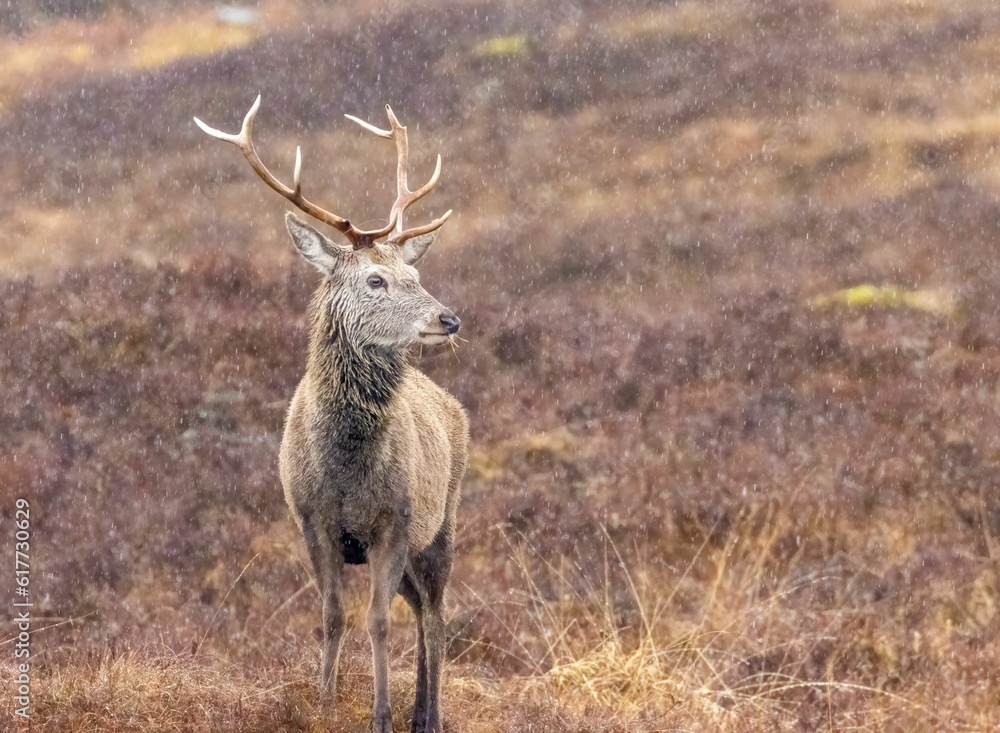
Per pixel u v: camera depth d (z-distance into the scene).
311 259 24.27
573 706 25.86
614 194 68.00
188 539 32.72
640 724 24.84
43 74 87.50
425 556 25.41
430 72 85.88
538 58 87.88
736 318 50.28
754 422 41.38
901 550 34.59
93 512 33.47
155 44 95.56
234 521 33.84
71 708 22.09
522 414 42.09
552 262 56.41
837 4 98.06
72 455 36.25
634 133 77.88
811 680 29.17
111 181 69.38
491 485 38.19
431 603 25.17
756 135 76.88
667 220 63.03
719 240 60.50
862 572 33.78
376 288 23.64
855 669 29.78
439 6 95.31
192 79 84.75
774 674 28.61
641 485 37.41
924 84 84.88
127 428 38.00
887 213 64.94
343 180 69.81
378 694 22.17
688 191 68.44
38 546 31.95
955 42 91.56
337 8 98.06
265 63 86.00
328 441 22.94
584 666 27.84
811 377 45.00
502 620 31.20
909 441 40.12
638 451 39.47
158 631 28.33
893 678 29.81
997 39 91.75
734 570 33.69
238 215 63.62
